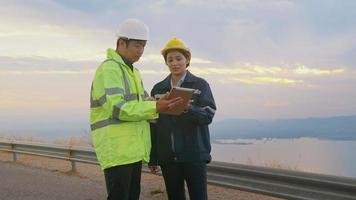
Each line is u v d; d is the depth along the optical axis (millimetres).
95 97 4473
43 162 12062
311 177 5520
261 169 6129
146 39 4586
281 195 5898
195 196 5441
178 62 5328
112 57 4504
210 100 5309
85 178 9516
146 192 7957
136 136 4508
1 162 12141
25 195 7906
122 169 4477
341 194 5246
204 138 5434
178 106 4473
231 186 6594
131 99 4516
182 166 5559
